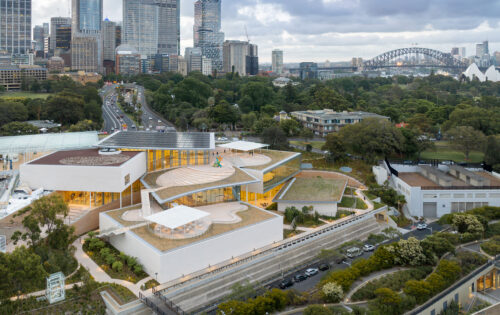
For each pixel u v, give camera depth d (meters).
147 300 93.69
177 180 149.25
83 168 136.00
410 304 97.88
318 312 89.50
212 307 100.44
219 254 113.62
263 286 108.81
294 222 139.75
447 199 172.62
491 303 106.81
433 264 118.88
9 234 117.69
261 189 155.62
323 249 123.44
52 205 109.88
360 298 101.50
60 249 112.19
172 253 102.81
